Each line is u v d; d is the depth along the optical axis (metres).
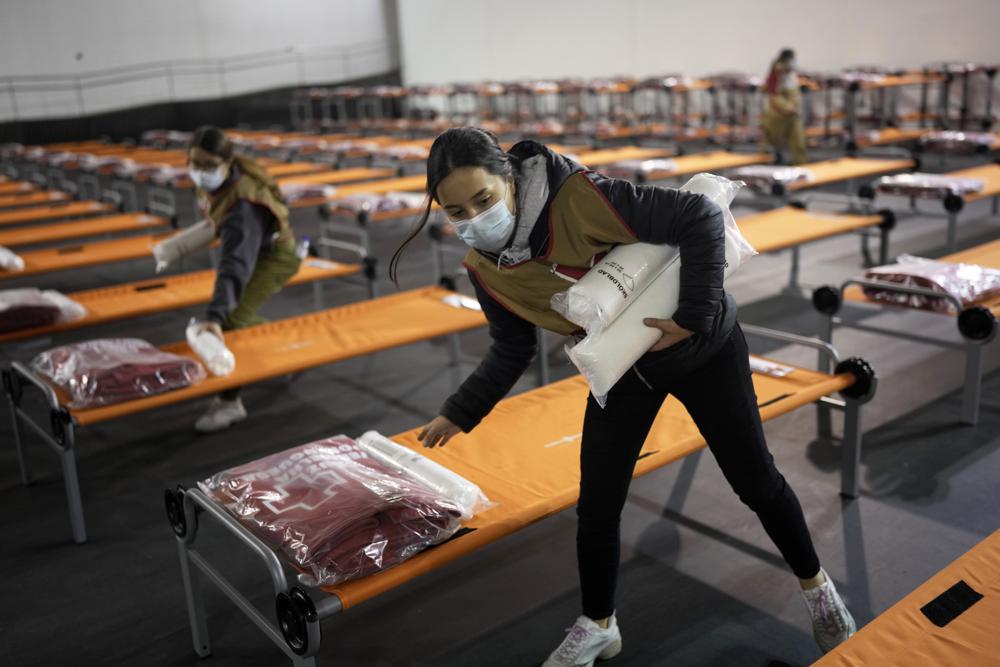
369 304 3.99
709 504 2.80
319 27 18.53
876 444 3.15
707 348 1.66
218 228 3.39
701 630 2.17
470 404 1.87
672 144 10.91
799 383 2.72
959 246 5.97
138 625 2.36
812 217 5.30
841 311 4.75
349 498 1.86
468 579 2.47
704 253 1.52
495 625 2.26
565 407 2.71
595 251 1.61
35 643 2.29
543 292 1.68
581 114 13.70
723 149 10.46
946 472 2.90
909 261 3.61
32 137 16.22
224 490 2.04
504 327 1.82
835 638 1.95
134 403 2.86
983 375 3.73
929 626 1.54
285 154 11.65
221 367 3.11
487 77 16.89
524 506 2.04
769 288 5.28
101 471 3.34
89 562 2.69
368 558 1.76
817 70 11.95
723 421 1.76
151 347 3.25
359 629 2.27
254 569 2.60
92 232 6.59
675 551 2.54
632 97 12.38
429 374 4.23
